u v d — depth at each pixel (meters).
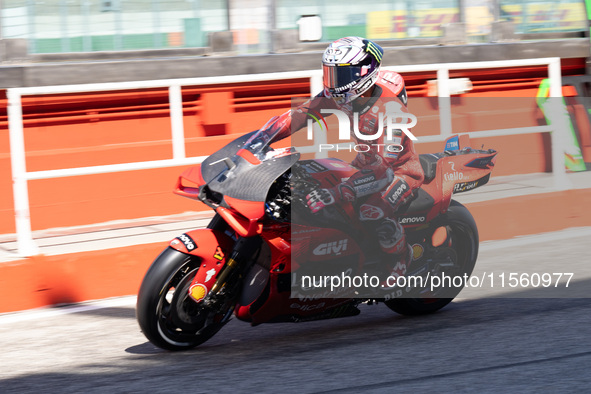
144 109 27.28
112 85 22.17
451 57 31.30
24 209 19.81
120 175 25.88
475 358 14.69
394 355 15.09
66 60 26.22
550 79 28.00
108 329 17.67
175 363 15.11
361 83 15.03
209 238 15.05
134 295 20.58
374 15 30.62
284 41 29.17
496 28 32.59
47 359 15.72
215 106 27.91
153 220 25.44
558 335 15.80
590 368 13.85
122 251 20.50
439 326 16.86
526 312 17.39
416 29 31.33
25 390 13.95
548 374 13.65
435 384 13.40
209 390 13.52
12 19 25.53
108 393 13.60
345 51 14.99
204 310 15.66
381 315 18.06
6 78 24.89
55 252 20.34
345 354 15.29
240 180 14.41
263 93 29.16
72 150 25.59
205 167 15.26
